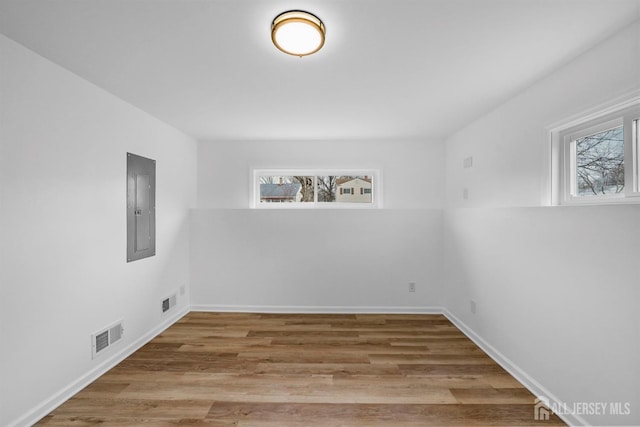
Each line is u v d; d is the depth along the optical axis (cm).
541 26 162
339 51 188
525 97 247
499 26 163
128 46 183
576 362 182
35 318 191
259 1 142
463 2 143
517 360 238
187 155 394
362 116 317
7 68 174
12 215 177
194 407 203
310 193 430
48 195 200
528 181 243
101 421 189
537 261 215
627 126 171
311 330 337
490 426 186
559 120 210
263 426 186
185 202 389
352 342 305
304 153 420
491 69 212
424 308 395
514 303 242
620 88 167
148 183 310
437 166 416
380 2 143
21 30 166
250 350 287
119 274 267
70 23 159
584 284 177
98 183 243
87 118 231
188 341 307
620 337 157
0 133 171
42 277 196
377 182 421
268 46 183
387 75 222
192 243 402
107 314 252
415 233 396
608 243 163
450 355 277
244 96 263
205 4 144
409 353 281
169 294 350
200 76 224
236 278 400
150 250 313
